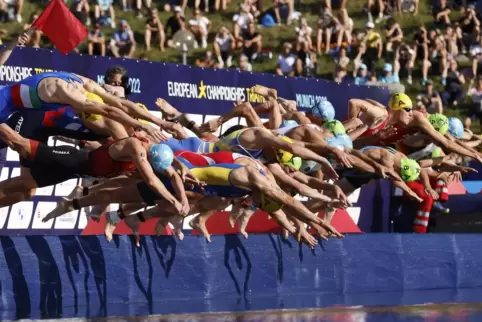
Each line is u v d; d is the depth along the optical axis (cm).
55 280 2461
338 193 2458
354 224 3325
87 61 2947
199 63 4678
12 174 2873
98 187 2428
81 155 2253
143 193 2334
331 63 5094
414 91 5350
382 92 3694
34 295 2420
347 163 2494
